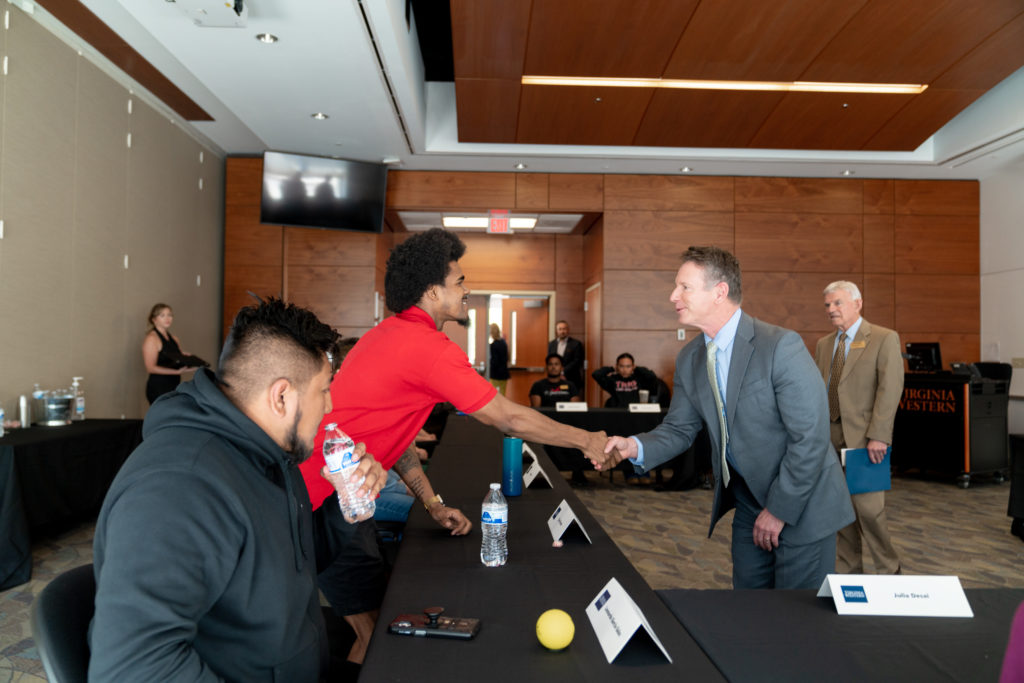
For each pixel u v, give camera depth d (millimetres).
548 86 5508
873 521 2943
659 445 1983
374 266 7227
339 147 6586
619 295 7402
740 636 1104
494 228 7453
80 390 4660
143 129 5453
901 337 7453
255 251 7152
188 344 6340
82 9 4105
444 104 6703
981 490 5688
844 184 7465
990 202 7348
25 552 3061
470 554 1522
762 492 1868
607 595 1142
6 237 3926
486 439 3238
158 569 782
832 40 4797
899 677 966
